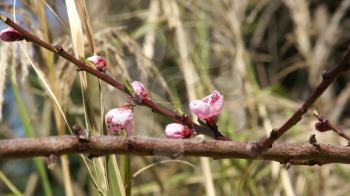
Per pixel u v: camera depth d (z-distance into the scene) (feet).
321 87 1.49
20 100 2.27
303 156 1.57
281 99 3.10
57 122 2.18
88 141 1.41
